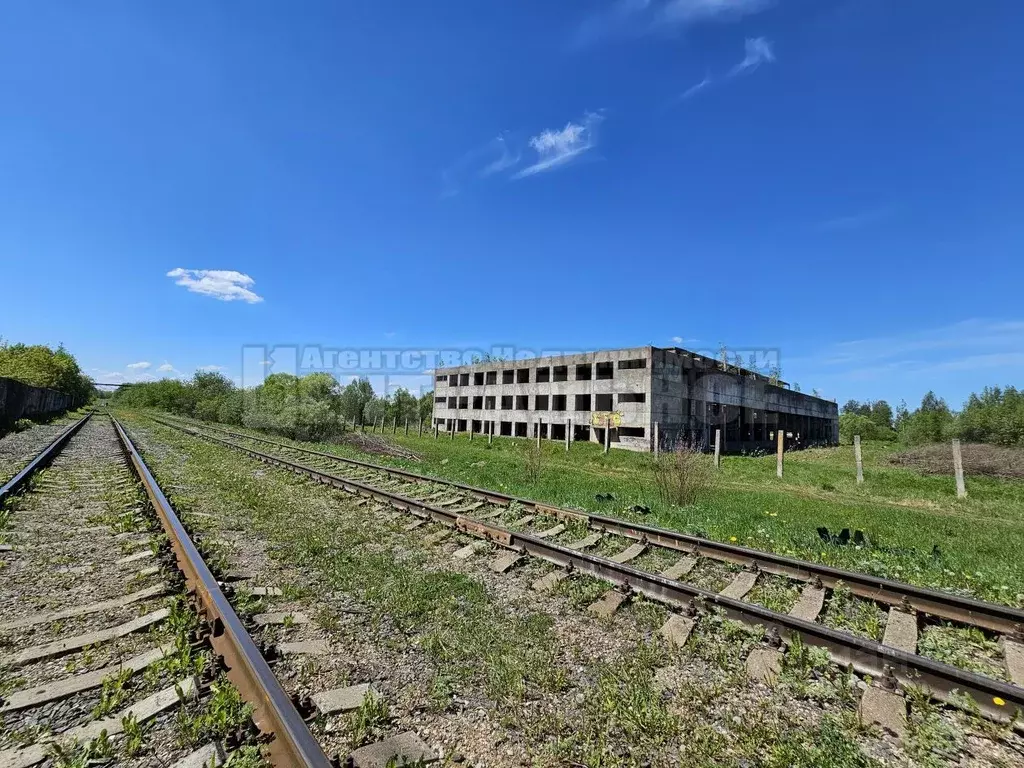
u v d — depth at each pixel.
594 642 4.09
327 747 2.69
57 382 56.22
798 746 2.84
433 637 3.98
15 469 11.61
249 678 3.04
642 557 6.50
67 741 2.65
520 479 14.52
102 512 7.75
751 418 45.84
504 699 3.24
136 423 35.97
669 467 11.17
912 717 3.15
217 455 15.86
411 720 3.01
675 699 3.30
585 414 37.75
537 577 5.55
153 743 2.66
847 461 29.42
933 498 14.34
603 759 2.72
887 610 4.89
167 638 3.75
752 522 8.95
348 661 3.61
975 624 4.46
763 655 3.81
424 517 8.12
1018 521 11.05
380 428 55.00
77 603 4.41
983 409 41.31
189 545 5.40
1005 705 3.14
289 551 6.07
